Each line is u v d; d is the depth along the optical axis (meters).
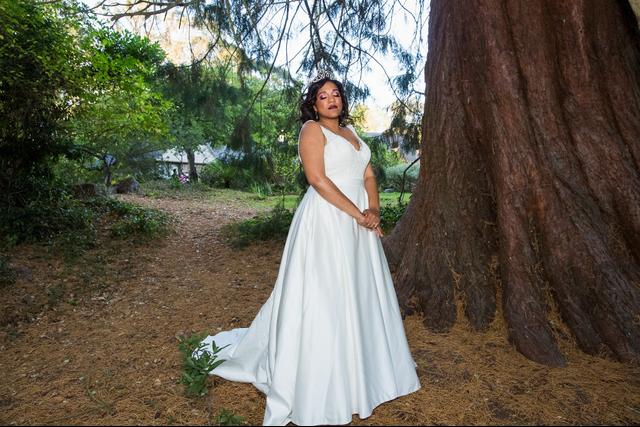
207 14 7.72
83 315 4.34
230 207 13.78
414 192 4.43
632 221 3.23
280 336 2.37
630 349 2.86
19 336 3.81
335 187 2.44
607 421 2.32
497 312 3.41
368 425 2.29
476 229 3.74
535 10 3.39
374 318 2.48
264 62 8.31
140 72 10.12
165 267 6.25
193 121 17.23
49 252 6.17
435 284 3.62
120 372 3.04
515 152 3.37
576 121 3.44
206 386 2.73
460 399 2.53
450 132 3.92
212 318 4.18
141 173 17.47
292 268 2.44
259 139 10.50
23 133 7.16
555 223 3.24
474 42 3.61
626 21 3.51
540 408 2.44
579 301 3.09
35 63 6.89
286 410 2.29
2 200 7.02
